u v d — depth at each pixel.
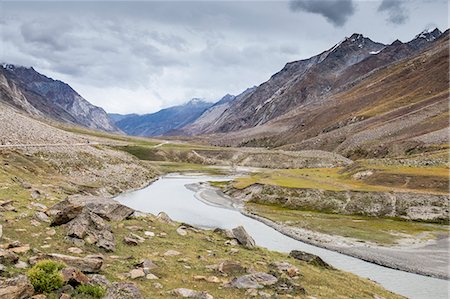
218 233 47.06
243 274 30.17
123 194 104.56
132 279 25.75
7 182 54.41
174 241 39.16
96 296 21.20
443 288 42.03
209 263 32.47
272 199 96.44
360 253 54.97
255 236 64.25
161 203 92.94
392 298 33.66
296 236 64.19
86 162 111.44
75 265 25.03
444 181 87.75
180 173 179.00
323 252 55.81
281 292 27.23
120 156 151.50
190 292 24.44
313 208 89.00
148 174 148.25
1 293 17.98
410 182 92.56
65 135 155.75
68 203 40.88
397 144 179.62
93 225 34.81
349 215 83.31
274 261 36.31
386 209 81.56
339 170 137.12
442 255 54.31
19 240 29.27
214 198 104.81
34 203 42.72
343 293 30.55
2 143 94.12
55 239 31.17
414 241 61.69
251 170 197.50
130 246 34.31
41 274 20.75
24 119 141.25
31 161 88.31
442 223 74.88
